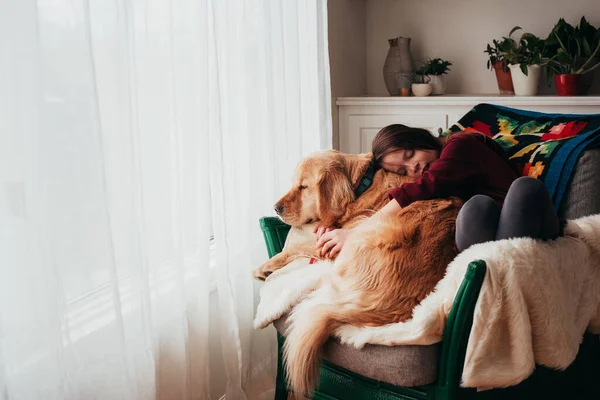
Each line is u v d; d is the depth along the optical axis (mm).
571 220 1691
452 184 1687
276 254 1871
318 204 1785
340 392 1646
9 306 1271
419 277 1531
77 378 1404
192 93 1752
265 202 2205
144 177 1621
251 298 2098
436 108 2789
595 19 2871
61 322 1342
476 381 1425
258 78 2094
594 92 2893
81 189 1379
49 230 1303
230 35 1952
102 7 1434
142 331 1551
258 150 2119
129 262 1514
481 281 1392
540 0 2934
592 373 1921
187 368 1800
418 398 1497
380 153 1832
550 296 1458
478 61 3076
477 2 3029
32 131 1271
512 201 1500
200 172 1795
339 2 2875
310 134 2533
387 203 1780
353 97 2877
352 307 1539
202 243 1806
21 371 1297
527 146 1941
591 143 1841
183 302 1730
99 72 1445
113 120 1472
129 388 1483
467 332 1427
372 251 1572
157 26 1626
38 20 1259
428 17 3115
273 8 2182
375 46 3221
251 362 2178
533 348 1489
